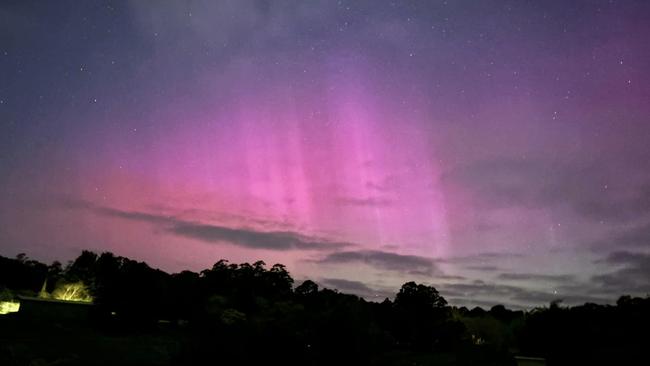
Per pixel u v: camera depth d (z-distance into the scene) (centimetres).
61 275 6297
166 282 5009
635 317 3862
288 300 5272
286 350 2386
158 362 2958
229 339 2395
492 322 5944
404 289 6419
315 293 5841
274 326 2484
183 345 2453
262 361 2364
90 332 3897
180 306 4972
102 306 4328
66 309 4403
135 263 4631
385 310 5769
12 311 4803
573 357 3691
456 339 5347
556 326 4034
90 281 5547
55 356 2856
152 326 4384
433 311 6228
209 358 2325
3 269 6519
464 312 6956
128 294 4328
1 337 3159
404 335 5278
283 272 6178
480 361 4281
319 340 2505
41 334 3484
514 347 5100
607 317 4044
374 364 2698
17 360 2659
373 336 2738
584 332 3816
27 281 6612
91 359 2894
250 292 5438
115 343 3409
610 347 3634
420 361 4062
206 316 4475
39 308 4325
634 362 3344
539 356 4075
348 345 2509
